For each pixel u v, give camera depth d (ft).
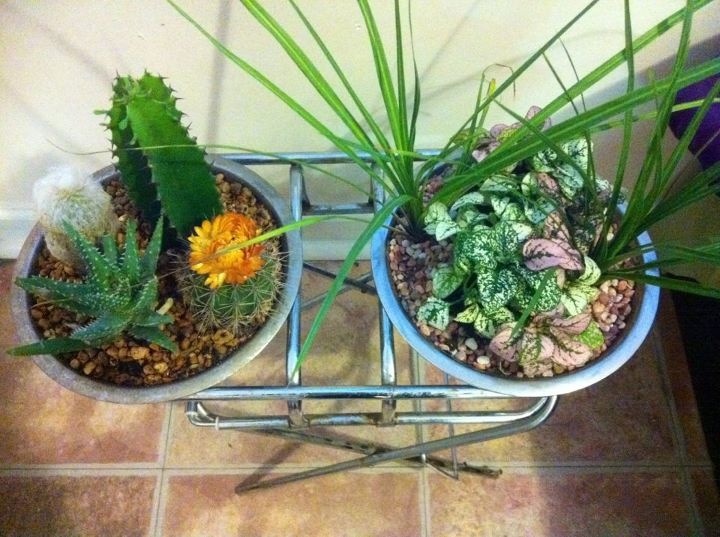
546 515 3.59
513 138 2.00
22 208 3.68
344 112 1.93
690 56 2.78
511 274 1.99
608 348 2.14
